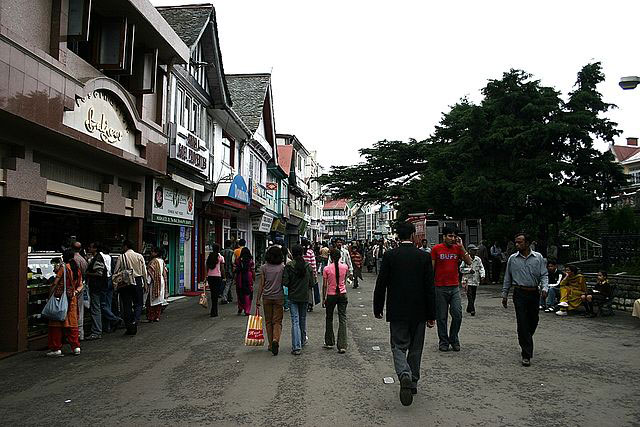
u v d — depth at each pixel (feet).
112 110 37.55
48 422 17.85
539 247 75.41
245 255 43.80
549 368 24.58
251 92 99.30
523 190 67.41
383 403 19.31
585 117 69.87
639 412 18.25
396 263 20.27
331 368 24.84
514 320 39.86
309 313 44.50
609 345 30.22
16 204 29.09
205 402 19.70
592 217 81.92
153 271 40.47
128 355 28.35
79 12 32.01
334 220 335.47
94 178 39.32
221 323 39.04
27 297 29.84
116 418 18.12
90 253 35.83
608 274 47.73
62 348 30.27
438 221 96.02
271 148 107.96
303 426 16.99
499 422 17.24
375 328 36.63
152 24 40.45
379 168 119.65
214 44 62.80
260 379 22.91
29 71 27.02
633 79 37.29
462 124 78.48
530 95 74.49
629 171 126.82
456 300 28.48
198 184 59.88
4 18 27.04
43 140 31.27
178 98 54.95
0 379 23.57
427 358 26.76
